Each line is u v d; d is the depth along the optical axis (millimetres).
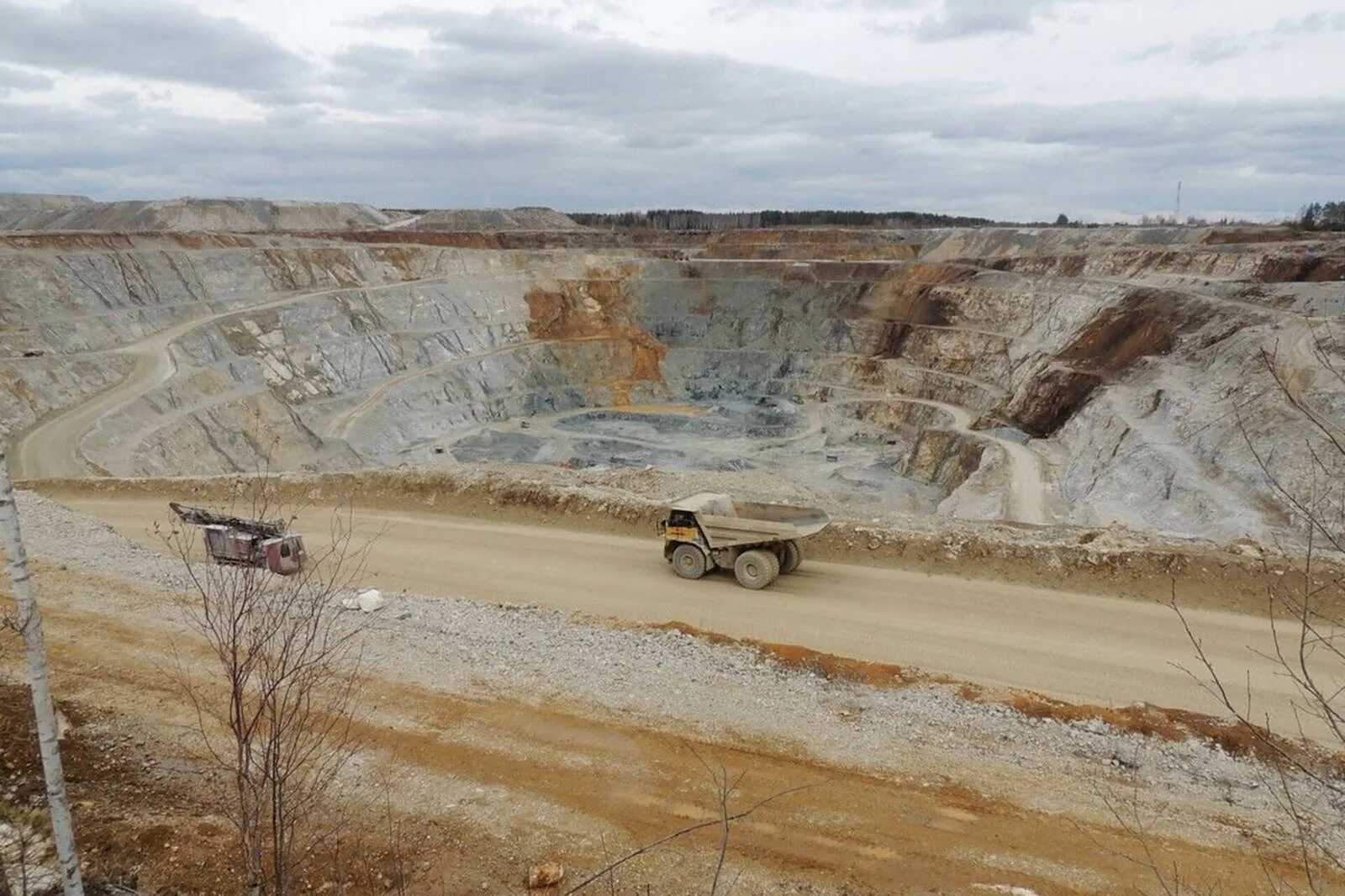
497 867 7188
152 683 10203
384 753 8891
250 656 5555
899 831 7816
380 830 7586
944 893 7000
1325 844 7660
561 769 8719
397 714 9734
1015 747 9430
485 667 11023
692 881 7059
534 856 7344
